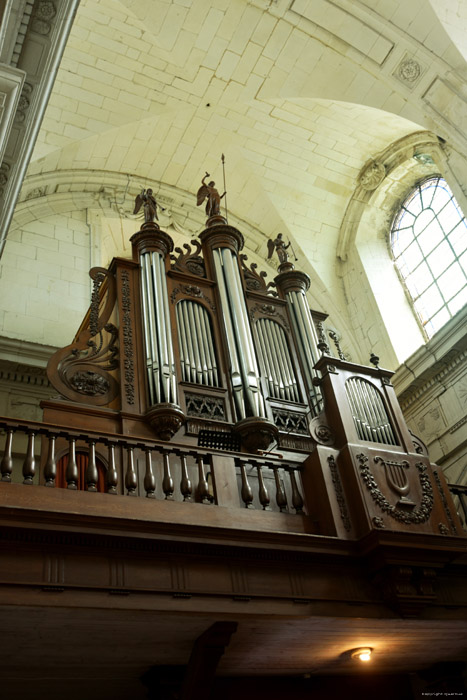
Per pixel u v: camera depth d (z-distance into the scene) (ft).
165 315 32.50
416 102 44.24
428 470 27.17
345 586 23.62
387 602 23.86
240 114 49.11
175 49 44.57
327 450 26.14
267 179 52.19
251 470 28.78
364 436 27.20
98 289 33.58
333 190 53.42
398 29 42.27
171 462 27.37
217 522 22.66
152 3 41.70
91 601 19.47
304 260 52.34
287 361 35.22
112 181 49.73
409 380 43.27
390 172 51.72
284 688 28.09
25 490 20.42
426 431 42.42
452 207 48.37
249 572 22.33
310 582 23.08
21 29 22.26
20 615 19.36
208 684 22.31
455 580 25.93
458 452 40.09
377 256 52.70
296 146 51.06
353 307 51.60
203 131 49.88
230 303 35.04
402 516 24.97
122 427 28.50
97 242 46.93
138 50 44.14
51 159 46.01
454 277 46.91
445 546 24.63
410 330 49.11
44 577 19.25
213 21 43.50
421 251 50.49
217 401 31.37
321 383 28.78
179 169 51.62
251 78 46.88
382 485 25.59
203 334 33.58
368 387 29.32
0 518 19.03
